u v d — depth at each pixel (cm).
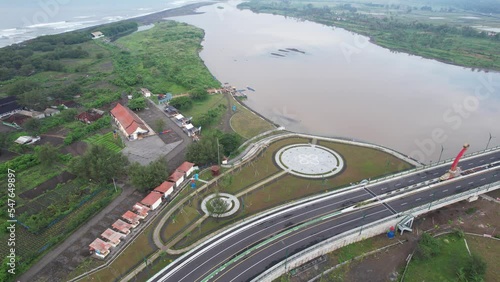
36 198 13788
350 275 10969
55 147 17288
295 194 14425
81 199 13662
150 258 11138
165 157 16900
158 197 13488
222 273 10269
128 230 12069
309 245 11325
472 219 13375
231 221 12825
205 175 15588
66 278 10369
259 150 17825
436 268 11231
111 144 17975
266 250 11125
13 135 18262
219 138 17438
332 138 19338
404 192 13925
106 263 10906
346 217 12588
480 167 15575
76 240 11800
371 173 15975
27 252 11231
